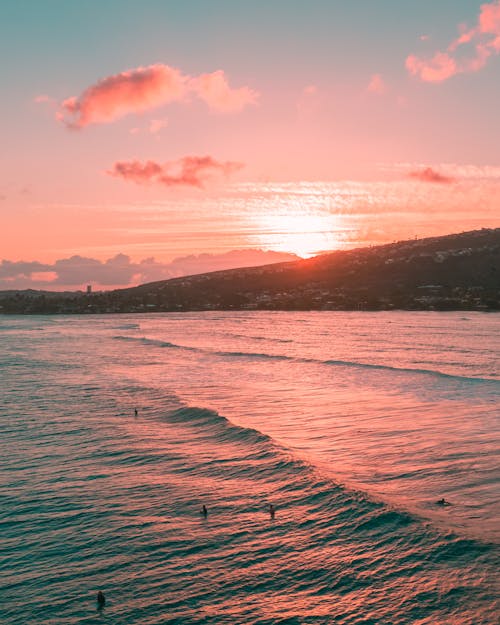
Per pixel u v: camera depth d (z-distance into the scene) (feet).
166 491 93.15
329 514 82.02
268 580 64.90
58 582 65.41
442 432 129.80
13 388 205.16
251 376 232.73
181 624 57.06
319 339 428.15
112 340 453.58
